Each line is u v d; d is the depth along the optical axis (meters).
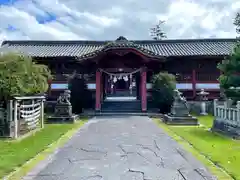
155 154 7.88
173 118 15.24
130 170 6.30
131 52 21.56
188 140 10.02
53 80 23.70
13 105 10.62
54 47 26.16
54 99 23.59
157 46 26.06
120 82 40.94
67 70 24.00
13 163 6.76
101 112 21.64
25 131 11.51
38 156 7.54
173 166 6.62
